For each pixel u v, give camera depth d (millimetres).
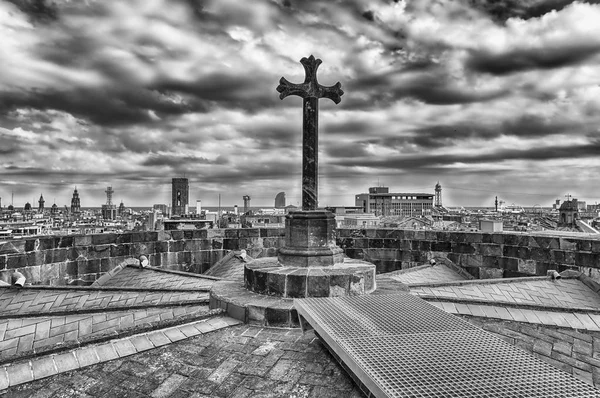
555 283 9758
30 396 4328
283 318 6172
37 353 4969
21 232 63031
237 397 4301
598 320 6820
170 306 7457
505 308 7117
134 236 14203
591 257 11344
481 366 4113
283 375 4699
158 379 4676
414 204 125500
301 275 6824
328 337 4887
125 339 5547
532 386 3713
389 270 15578
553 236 12219
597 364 5473
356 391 4305
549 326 6477
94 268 13359
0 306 8484
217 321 6363
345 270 7207
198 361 5082
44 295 8953
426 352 4418
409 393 3580
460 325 5262
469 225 53031
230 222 56406
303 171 8094
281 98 8039
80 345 5246
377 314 5613
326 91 8281
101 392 4426
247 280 7457
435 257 14633
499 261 13391
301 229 7770
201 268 15438
